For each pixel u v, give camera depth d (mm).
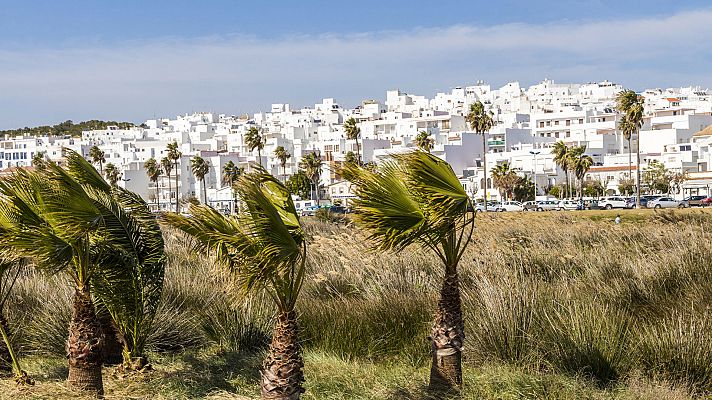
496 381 8570
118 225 9625
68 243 8656
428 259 14859
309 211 70938
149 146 170375
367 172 7703
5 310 12328
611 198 71812
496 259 13852
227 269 7742
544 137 132750
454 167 118750
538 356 9414
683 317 9906
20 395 8883
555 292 11227
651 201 68562
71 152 9906
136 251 9898
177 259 16891
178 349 11523
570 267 14289
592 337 9289
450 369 8281
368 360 10453
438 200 7688
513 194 94125
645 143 119375
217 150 169000
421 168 7742
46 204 8531
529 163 106750
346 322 11141
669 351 8953
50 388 9172
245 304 11312
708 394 8500
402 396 8461
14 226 8547
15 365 9500
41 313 12125
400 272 13859
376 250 7859
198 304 12789
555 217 28234
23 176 8828
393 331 10914
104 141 195125
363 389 8828
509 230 23094
